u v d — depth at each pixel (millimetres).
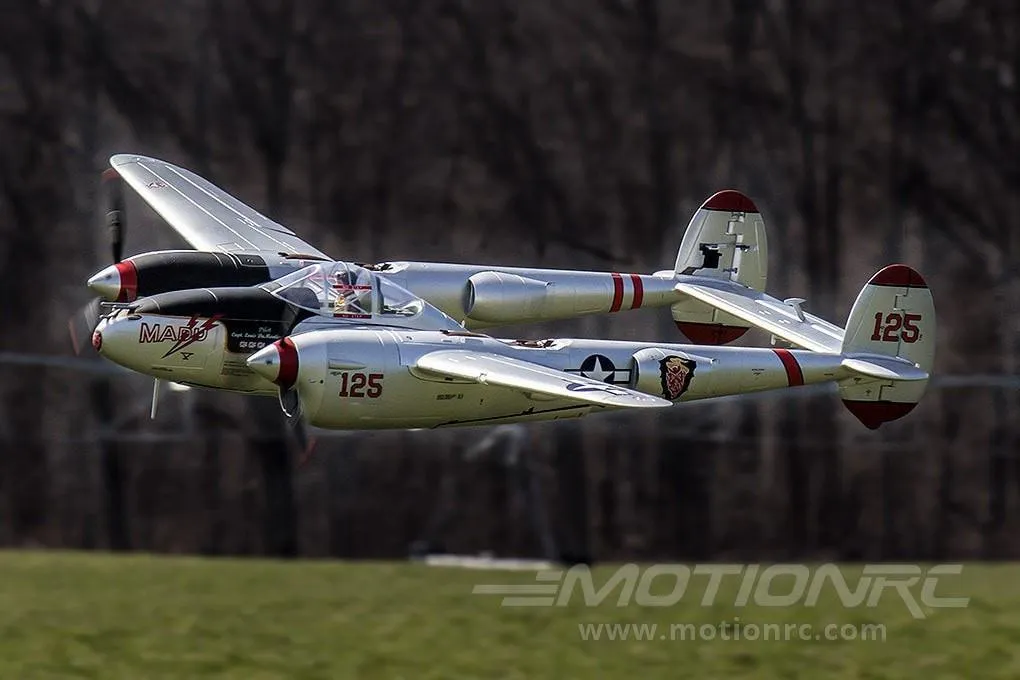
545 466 102500
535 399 57531
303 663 44031
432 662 44438
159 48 107812
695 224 77375
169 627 47844
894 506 106250
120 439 101188
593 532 102125
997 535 106375
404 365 53781
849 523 106062
